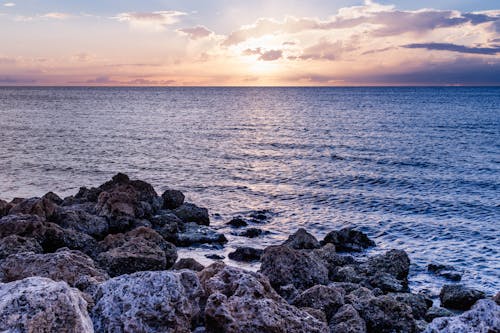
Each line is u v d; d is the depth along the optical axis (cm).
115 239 2139
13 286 818
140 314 874
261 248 2556
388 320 1405
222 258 2342
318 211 3369
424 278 2191
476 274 2236
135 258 1777
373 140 7062
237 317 952
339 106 16512
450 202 3528
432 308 1709
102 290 940
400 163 5125
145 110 14312
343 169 4838
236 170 4850
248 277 1070
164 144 6706
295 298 1417
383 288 1936
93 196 3161
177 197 3319
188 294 1012
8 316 729
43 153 5691
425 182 4184
